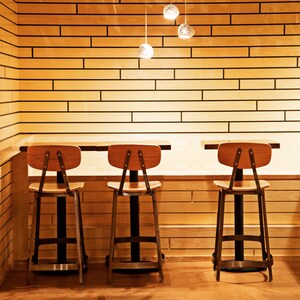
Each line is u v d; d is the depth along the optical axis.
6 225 5.57
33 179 5.93
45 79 6.64
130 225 5.67
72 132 6.70
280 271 5.64
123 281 5.36
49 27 6.60
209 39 6.64
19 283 5.35
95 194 5.94
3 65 5.71
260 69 6.66
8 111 5.98
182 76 6.67
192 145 6.67
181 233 5.96
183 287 5.21
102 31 6.62
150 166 5.17
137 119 6.71
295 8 6.62
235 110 6.71
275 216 6.04
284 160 6.71
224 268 5.63
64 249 5.54
